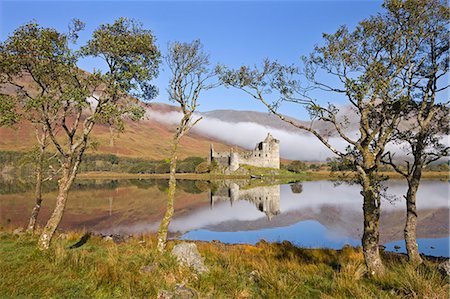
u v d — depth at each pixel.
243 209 47.94
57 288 9.01
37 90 16.58
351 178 14.01
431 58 12.91
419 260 13.30
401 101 11.09
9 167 125.06
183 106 16.56
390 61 11.39
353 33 11.58
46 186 86.69
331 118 11.80
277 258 16.84
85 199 58.59
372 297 8.98
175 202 56.75
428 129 13.12
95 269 10.42
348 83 10.77
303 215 41.56
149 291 9.30
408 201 13.88
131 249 15.56
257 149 156.00
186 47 16.16
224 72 12.77
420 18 11.07
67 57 13.48
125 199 59.81
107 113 13.78
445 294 8.28
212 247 19.52
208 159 171.75
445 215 36.47
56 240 17.86
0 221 30.92
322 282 10.93
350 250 18.22
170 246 17.77
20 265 10.82
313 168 185.50
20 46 13.20
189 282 10.35
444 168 114.94
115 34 15.26
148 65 15.65
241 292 9.70
